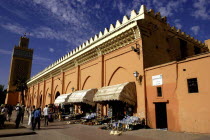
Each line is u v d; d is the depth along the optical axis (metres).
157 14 14.55
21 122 15.48
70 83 22.28
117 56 14.84
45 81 31.44
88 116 14.96
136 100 12.30
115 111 13.96
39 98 33.59
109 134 9.27
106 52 16.11
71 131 10.39
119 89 11.99
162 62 13.89
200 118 8.82
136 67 12.71
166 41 14.94
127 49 13.80
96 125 13.08
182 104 9.70
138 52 12.68
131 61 13.27
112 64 15.27
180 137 8.05
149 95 11.57
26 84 41.38
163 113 11.50
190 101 9.36
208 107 8.60
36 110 11.08
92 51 17.52
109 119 13.69
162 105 11.58
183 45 17.06
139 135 8.85
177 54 15.86
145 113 11.47
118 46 14.71
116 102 14.00
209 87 8.72
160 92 10.99
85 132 9.98
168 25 15.65
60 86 24.66
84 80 19.14
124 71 14.04
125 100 11.68
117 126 10.95
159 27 14.45
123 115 13.10
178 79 10.12
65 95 19.78
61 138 8.20
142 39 12.67
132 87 12.46
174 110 10.02
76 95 17.22
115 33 14.51
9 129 10.89
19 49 55.81
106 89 13.49
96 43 16.81
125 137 8.38
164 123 11.35
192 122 9.11
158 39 14.08
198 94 9.09
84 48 18.67
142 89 11.98
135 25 12.54
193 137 7.91
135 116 11.91
